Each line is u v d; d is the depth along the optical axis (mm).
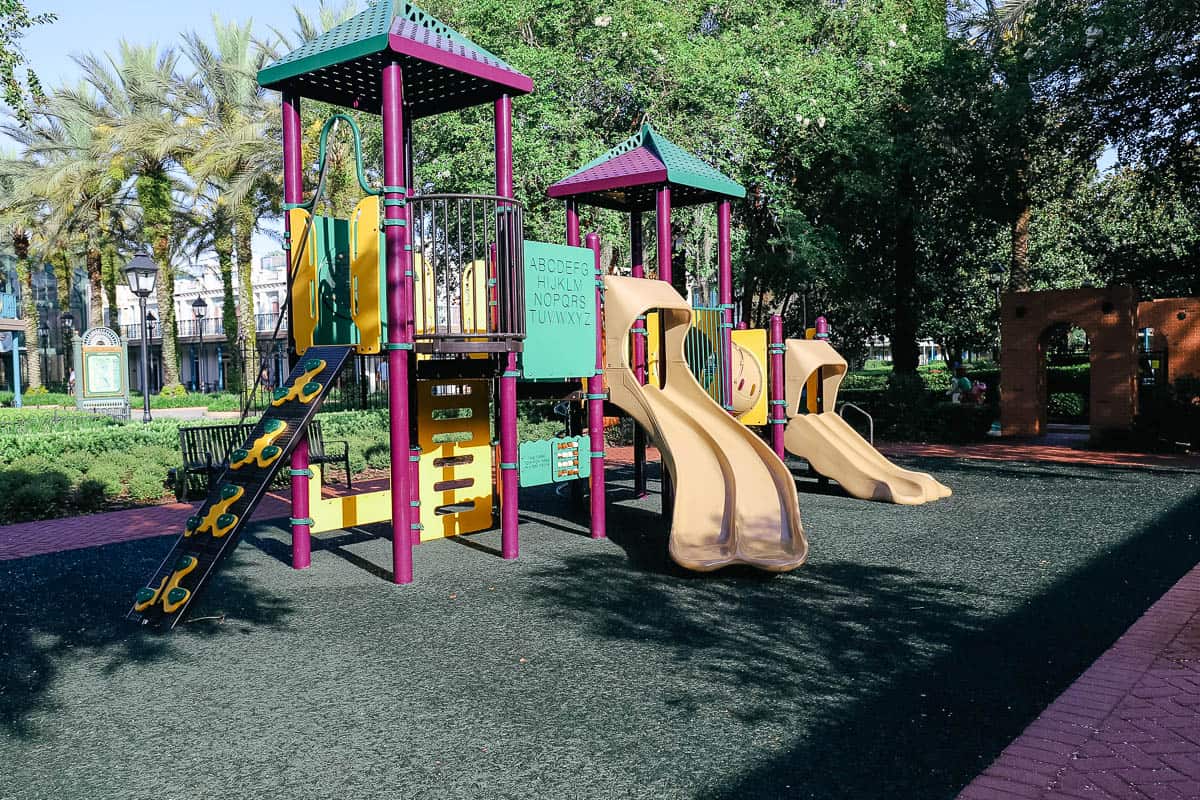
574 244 10406
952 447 17047
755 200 21609
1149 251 24734
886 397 19047
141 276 20562
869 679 4523
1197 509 9609
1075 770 3422
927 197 21812
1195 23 18016
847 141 19594
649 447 16938
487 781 3432
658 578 6883
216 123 28328
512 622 5672
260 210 31641
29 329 45469
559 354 8195
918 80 20688
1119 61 18672
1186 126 19516
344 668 4820
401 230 6672
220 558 5895
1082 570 6887
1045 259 34906
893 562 7324
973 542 8078
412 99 8305
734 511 7418
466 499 8938
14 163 33062
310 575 7098
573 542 8422
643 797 3270
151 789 3422
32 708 4309
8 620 5938
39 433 12688
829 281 22281
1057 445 17188
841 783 3355
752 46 19312
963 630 5375
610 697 4309
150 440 13195
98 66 29828
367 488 11875
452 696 4359
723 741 3766
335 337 7789
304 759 3668
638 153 10000
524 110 16906
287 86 7512
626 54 18125
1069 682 4441
